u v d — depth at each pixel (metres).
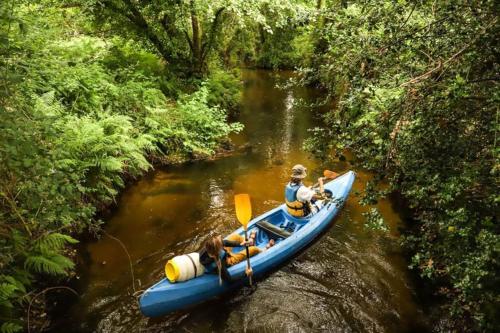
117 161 6.69
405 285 5.19
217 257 4.69
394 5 3.15
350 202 7.19
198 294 4.71
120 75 9.80
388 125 3.13
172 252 5.87
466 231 2.92
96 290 5.08
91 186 6.52
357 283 5.28
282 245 5.57
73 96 8.02
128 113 8.82
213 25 11.45
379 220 3.24
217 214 6.92
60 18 9.76
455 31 2.96
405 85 2.95
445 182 3.02
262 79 19.25
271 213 6.32
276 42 21.52
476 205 3.18
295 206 6.17
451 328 4.39
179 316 4.75
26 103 4.36
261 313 4.80
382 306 4.87
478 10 3.04
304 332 4.50
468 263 2.89
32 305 4.64
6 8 4.45
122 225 6.48
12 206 4.18
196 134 9.56
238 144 10.42
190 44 11.77
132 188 7.71
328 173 6.63
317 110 13.54
